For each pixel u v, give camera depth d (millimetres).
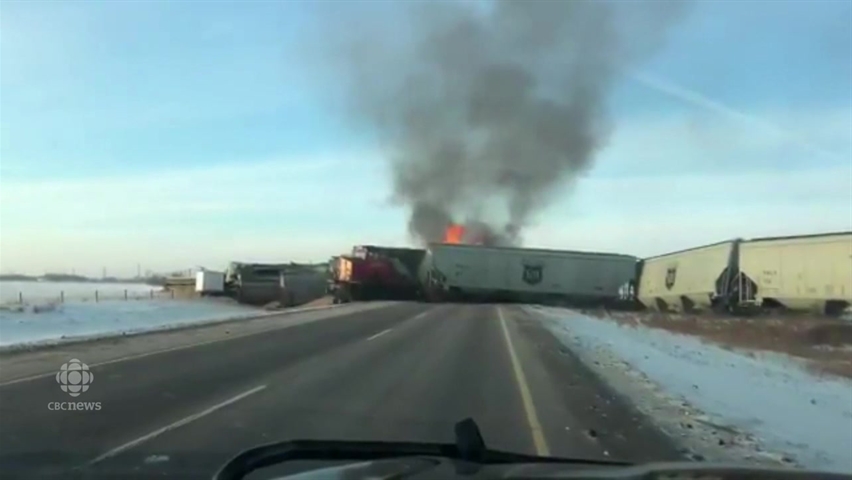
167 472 8172
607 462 4445
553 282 67375
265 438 10055
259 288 77438
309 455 4512
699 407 13820
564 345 26734
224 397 13578
